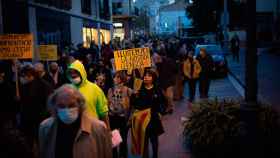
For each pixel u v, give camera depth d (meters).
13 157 3.14
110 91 6.53
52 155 3.57
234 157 6.72
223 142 6.70
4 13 14.63
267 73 20.08
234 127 6.70
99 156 3.66
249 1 5.20
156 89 6.38
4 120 3.30
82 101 3.56
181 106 12.36
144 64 8.03
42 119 6.41
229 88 16.28
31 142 6.40
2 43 8.38
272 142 6.46
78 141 3.52
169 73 11.12
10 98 6.74
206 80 12.99
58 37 22.19
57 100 3.46
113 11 56.56
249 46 5.33
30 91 6.46
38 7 18.66
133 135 6.37
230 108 7.08
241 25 47.25
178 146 7.73
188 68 13.02
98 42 34.47
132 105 6.42
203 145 6.96
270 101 11.78
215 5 47.47
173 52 20.67
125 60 8.04
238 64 27.64
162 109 6.44
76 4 26.89
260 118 6.39
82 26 28.67
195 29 55.03
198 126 7.17
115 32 58.81
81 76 5.04
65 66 12.19
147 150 6.39
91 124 3.62
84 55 12.95
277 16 43.81
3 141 3.13
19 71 8.41
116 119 6.47
